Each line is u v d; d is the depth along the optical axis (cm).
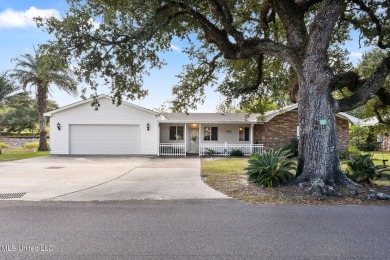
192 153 2005
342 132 1909
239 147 1911
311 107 730
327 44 721
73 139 1828
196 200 628
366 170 811
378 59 1498
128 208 559
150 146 1839
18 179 916
